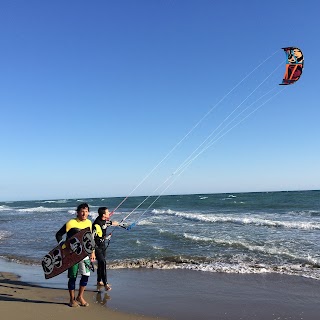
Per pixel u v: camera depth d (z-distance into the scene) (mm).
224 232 16625
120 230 18328
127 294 6992
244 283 7840
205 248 12320
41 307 6000
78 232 6016
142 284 7852
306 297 6707
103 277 7336
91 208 51500
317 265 9367
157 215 30328
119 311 5902
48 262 6113
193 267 9523
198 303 6406
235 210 35188
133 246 13141
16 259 11430
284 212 30031
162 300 6578
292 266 9320
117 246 13273
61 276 8633
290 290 7195
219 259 10469
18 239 16641
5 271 9414
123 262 10391
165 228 18938
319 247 11867
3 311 5750
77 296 6301
